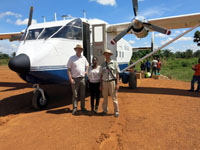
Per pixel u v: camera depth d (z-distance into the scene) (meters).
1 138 3.14
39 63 4.45
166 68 23.58
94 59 4.36
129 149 2.63
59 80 5.09
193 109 4.59
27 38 5.29
